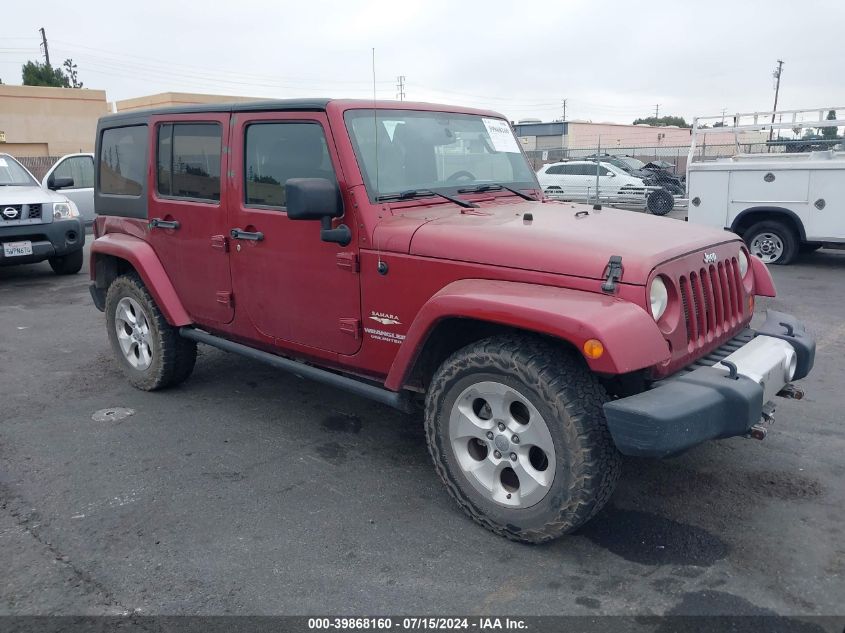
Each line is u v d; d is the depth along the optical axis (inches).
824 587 115.6
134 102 1243.2
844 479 152.1
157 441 177.2
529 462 124.7
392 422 188.5
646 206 603.8
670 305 122.7
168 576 121.6
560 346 122.3
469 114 177.2
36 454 170.4
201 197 180.1
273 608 113.1
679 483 151.0
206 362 239.9
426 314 129.0
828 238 397.1
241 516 140.9
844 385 210.8
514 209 157.5
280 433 181.5
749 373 123.5
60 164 499.2
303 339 161.5
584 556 125.4
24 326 295.3
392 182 150.5
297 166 154.8
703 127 507.5
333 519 139.4
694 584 117.0
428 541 131.0
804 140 495.5
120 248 202.2
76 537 134.2
